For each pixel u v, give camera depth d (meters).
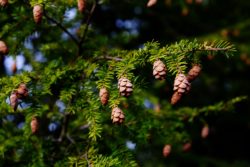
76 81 0.93
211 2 1.92
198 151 2.14
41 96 0.92
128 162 0.92
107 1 1.04
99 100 0.89
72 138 1.03
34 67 1.04
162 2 1.84
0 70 1.31
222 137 2.20
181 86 0.80
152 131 1.04
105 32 1.78
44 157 0.97
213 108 1.07
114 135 0.98
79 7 0.93
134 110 1.03
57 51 1.06
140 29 2.01
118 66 0.84
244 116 2.10
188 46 0.83
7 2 0.89
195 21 1.94
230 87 2.10
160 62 0.82
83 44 1.02
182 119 1.08
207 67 1.82
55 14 0.98
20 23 0.97
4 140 0.99
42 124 1.14
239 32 1.73
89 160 0.87
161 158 1.75
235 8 1.97
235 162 1.95
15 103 0.85
